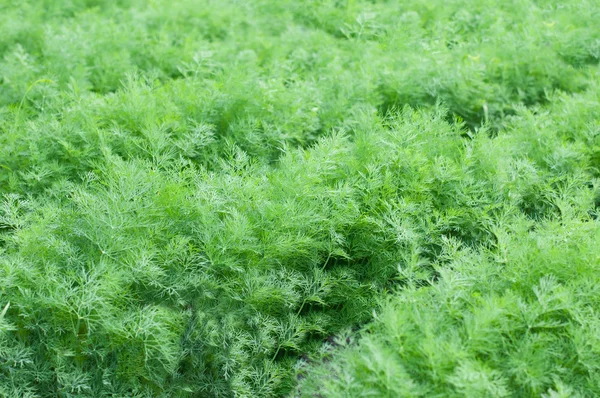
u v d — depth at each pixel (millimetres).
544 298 2676
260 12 7336
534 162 3996
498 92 5203
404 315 2631
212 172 3898
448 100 4945
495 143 3957
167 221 3324
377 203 3615
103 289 2846
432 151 3969
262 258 3273
